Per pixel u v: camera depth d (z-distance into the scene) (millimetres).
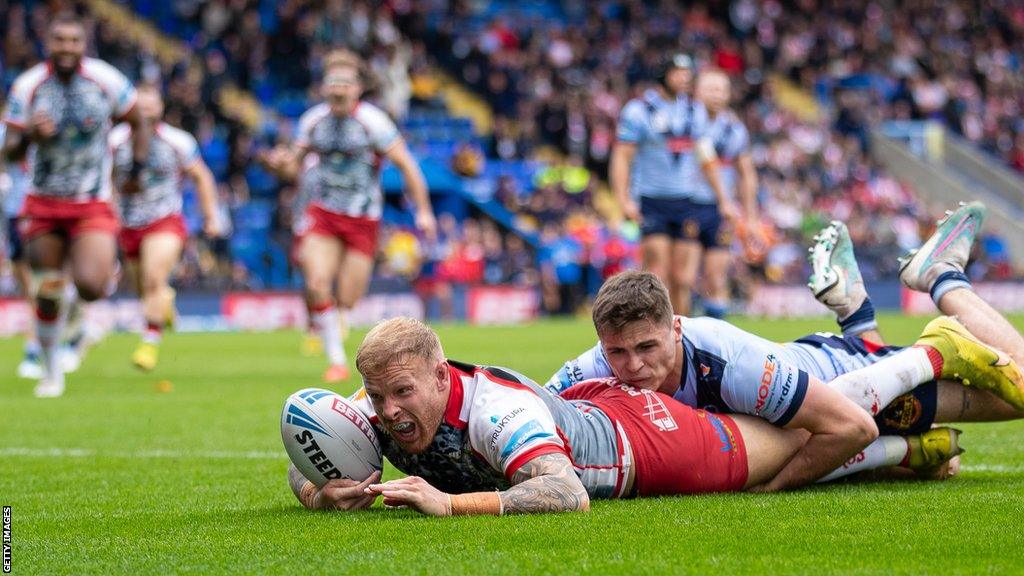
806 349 11156
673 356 9977
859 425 10227
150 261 26266
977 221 12227
